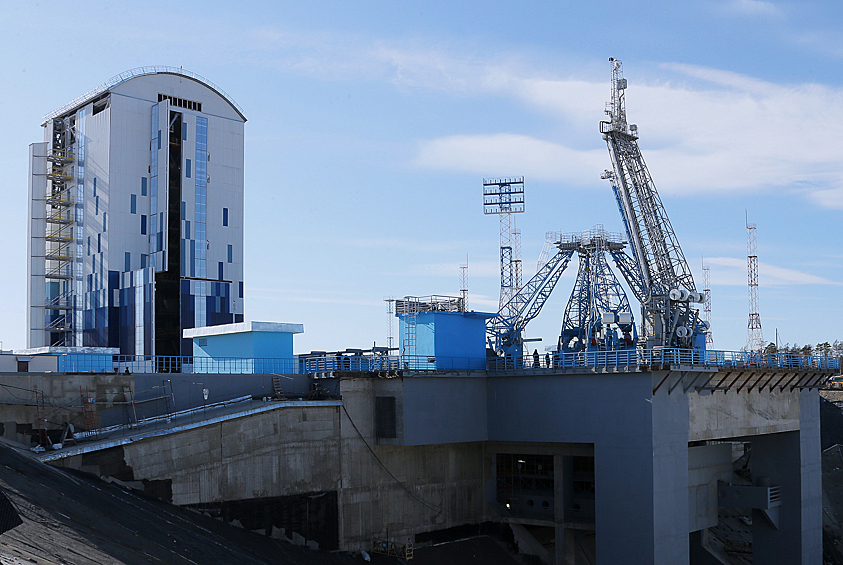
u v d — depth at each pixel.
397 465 62.62
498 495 70.56
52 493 38.22
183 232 131.75
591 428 61.03
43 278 134.12
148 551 37.00
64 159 133.75
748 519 94.56
